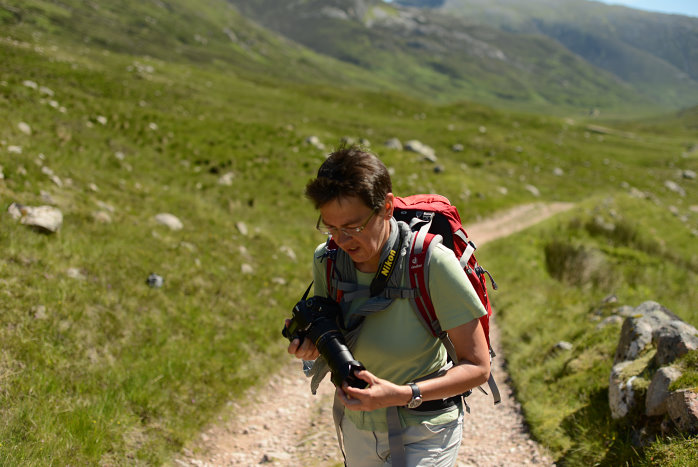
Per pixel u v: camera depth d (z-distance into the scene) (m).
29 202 8.68
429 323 2.30
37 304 6.30
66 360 5.82
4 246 7.02
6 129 13.13
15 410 4.74
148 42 181.00
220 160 22.00
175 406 6.21
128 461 5.03
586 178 40.72
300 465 5.63
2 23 131.25
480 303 2.23
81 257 7.86
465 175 31.92
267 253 12.87
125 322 7.07
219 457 5.82
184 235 11.12
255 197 19.50
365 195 2.06
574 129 65.19
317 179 2.11
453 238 2.41
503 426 6.38
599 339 7.14
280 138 28.20
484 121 59.22
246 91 46.88
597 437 5.08
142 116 24.59
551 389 6.68
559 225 24.19
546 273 16.62
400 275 2.25
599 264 16.52
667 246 25.14
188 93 36.59
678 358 4.73
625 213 29.33
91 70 34.62
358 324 2.38
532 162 41.88
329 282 2.48
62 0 183.50
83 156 14.91
